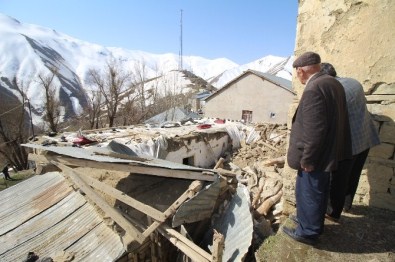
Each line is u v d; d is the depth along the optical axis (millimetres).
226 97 22438
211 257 3215
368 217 2508
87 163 5023
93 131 10148
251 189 6977
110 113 20562
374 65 2488
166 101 26328
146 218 4512
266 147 12203
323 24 2707
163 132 10656
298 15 2896
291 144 2014
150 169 4652
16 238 4023
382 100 2518
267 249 2148
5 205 4883
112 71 21016
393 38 2354
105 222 4133
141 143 8328
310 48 2844
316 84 1778
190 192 4309
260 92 20641
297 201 2096
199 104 31859
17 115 18719
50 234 4062
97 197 4242
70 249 3736
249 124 14930
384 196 2639
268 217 5477
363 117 2207
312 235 2039
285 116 19719
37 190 5250
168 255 4516
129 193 5273
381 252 2004
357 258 1948
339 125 1837
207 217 4641
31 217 4477
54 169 6184
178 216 4008
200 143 11039
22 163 18625
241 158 11883
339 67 2680
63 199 4836
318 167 1860
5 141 18016
